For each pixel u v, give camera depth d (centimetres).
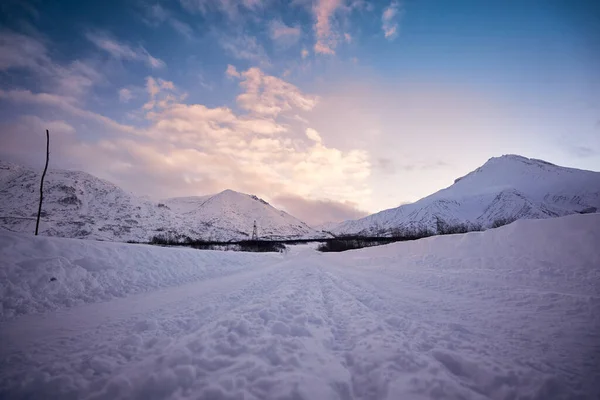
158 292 952
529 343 414
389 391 290
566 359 360
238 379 303
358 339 436
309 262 2527
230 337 409
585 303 593
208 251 2088
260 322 494
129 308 700
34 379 313
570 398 277
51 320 590
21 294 730
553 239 1066
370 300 728
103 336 472
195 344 383
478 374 325
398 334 448
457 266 1266
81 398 285
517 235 1220
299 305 634
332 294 841
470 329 480
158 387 292
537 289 758
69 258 1038
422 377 307
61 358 374
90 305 754
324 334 452
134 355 381
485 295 748
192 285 1114
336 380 313
